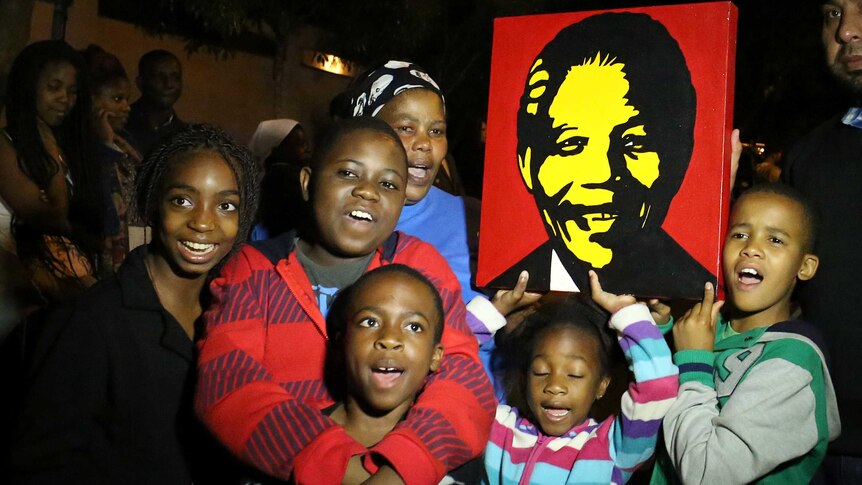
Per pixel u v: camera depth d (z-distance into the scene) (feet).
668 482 8.54
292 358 7.70
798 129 36.55
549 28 8.85
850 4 9.50
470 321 8.86
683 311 8.87
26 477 7.61
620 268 8.33
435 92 9.73
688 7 8.32
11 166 11.27
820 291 9.34
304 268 8.14
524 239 8.72
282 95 30.50
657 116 8.31
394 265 7.68
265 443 6.89
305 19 29.63
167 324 8.21
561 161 8.62
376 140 7.89
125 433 7.95
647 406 8.20
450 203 10.11
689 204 8.14
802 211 8.71
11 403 9.73
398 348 7.23
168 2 27.17
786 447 7.87
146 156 8.64
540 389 8.80
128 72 26.63
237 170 8.52
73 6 25.18
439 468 6.88
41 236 11.22
